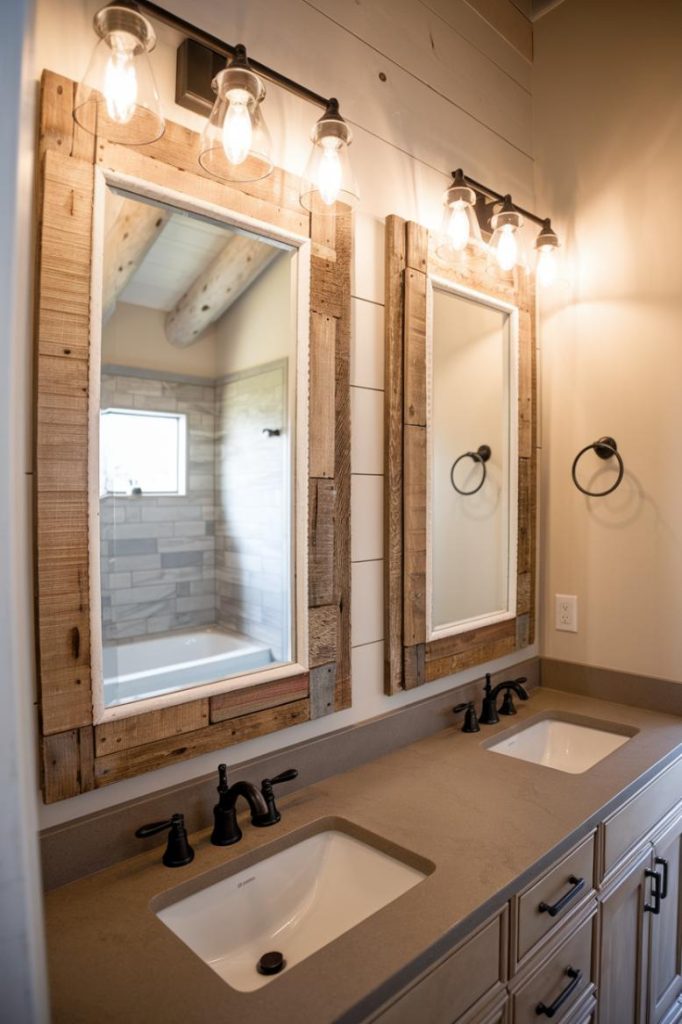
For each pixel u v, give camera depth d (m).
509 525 1.92
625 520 1.88
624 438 1.88
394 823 1.15
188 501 1.49
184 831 1.05
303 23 1.34
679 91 1.76
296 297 1.31
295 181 1.28
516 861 1.03
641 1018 1.45
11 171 0.47
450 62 1.73
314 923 1.09
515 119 1.98
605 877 1.27
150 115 1.02
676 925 1.62
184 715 1.11
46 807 0.97
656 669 1.82
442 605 1.68
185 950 0.83
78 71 0.99
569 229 1.99
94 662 0.99
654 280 1.81
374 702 1.50
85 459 0.97
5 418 0.47
